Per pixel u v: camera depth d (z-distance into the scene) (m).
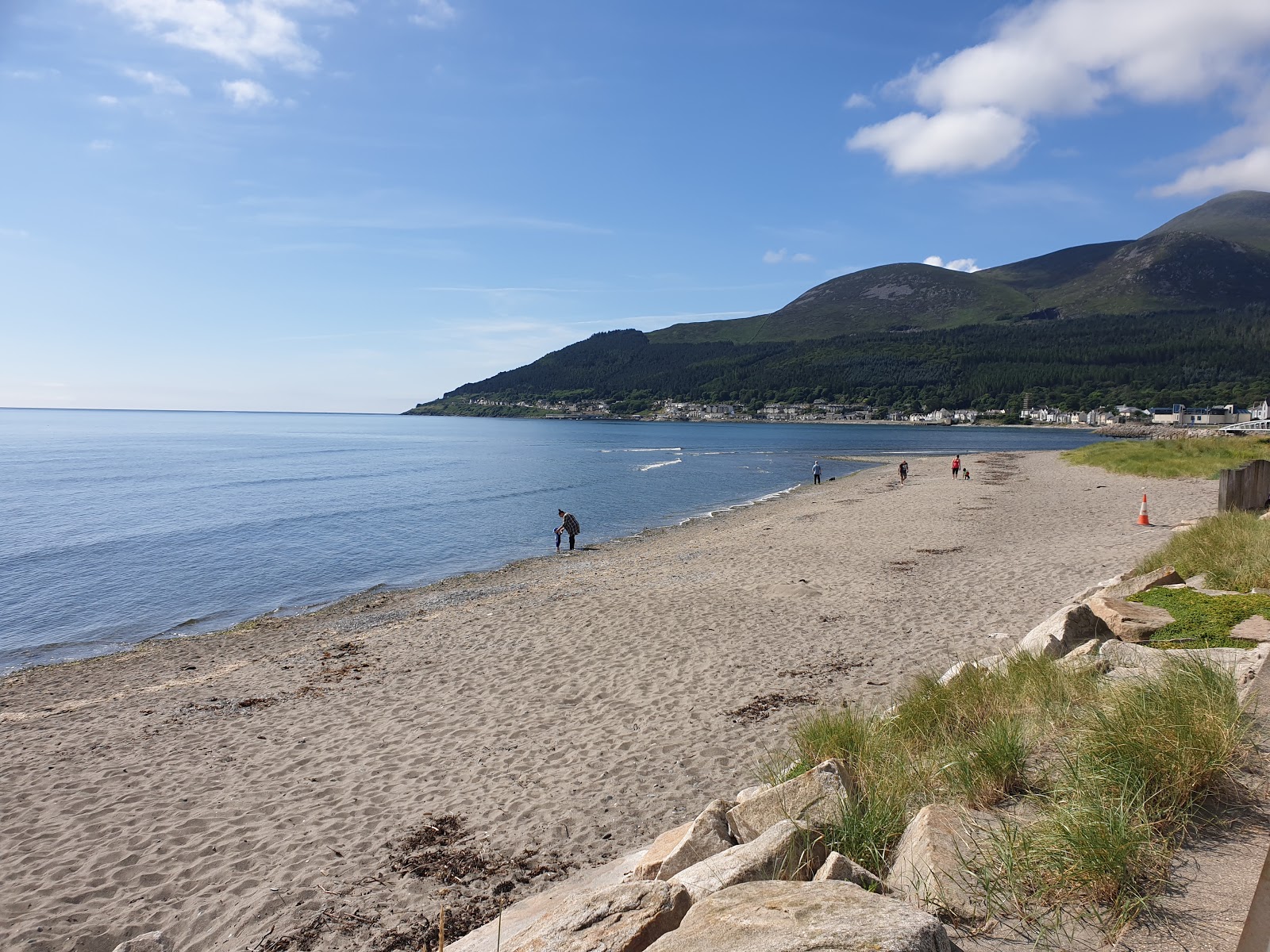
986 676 6.71
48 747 9.43
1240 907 2.47
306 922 5.32
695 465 70.00
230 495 44.59
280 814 7.19
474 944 4.23
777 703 9.01
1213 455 38.28
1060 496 29.42
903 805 4.02
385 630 14.98
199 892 5.91
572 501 41.91
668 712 9.07
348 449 97.56
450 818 6.80
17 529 31.64
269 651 14.45
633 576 18.84
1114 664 5.96
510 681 10.78
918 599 13.77
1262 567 8.17
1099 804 3.16
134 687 12.60
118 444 103.12
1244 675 4.77
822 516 28.38
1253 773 3.36
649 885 2.88
